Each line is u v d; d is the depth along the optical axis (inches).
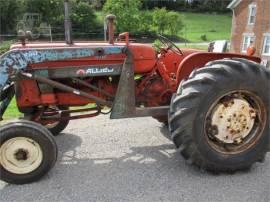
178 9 3043.8
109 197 136.8
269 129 160.4
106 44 164.4
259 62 179.3
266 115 159.2
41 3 1317.7
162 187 144.0
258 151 159.9
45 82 156.2
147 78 175.2
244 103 157.1
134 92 162.2
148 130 211.8
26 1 1366.9
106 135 203.8
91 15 1534.2
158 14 1813.5
